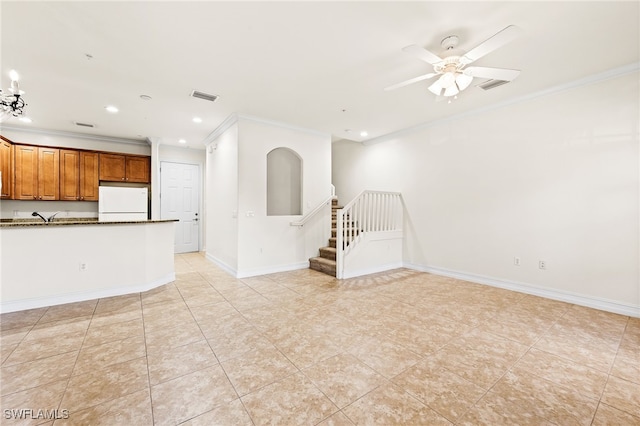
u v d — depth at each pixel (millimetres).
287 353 2133
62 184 5074
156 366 1951
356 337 2396
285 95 3600
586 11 2055
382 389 1718
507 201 3834
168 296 3480
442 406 1571
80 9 2031
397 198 5277
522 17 2131
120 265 3520
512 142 3773
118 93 3518
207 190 5941
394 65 2867
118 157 5566
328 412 1524
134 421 1452
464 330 2541
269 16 2129
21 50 2557
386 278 4418
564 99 3320
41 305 3057
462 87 2598
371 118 4535
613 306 2994
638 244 2855
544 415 1505
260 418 1479
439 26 2252
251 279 4301
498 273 3936
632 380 1808
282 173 5355
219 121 4680
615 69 2920
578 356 2098
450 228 4512
